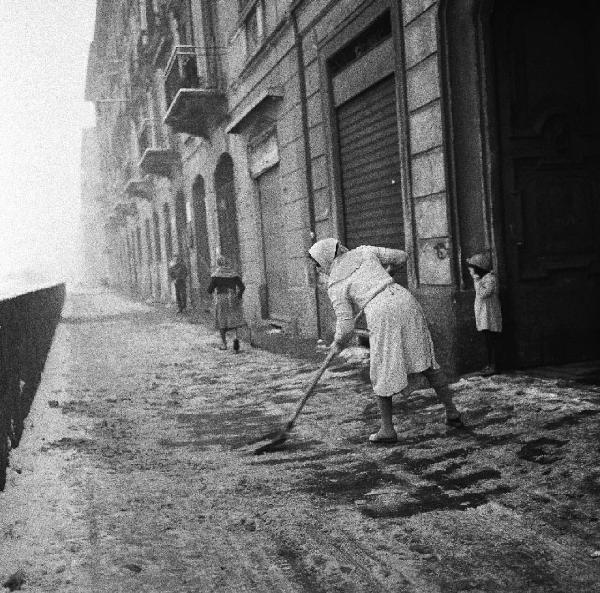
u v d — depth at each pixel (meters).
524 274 6.04
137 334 14.13
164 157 21.77
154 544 2.97
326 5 8.70
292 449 4.45
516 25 6.00
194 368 8.79
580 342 6.24
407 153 6.87
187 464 4.27
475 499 3.21
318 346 9.46
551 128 6.11
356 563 2.66
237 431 5.16
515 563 2.54
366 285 4.36
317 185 9.80
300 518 3.17
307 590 2.48
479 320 5.92
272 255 12.66
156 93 23.77
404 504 3.24
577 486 3.19
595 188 6.29
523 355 6.07
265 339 11.20
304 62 9.88
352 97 8.46
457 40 6.09
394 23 6.89
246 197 13.67
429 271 6.61
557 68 6.14
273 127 11.47
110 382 8.03
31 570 2.71
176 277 19.80
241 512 3.32
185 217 21.72
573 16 6.17
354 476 3.74
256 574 2.64
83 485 3.85
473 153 6.07
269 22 11.19
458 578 2.46
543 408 4.61
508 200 6.00
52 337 13.66
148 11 23.25
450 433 4.36
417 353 4.28
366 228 8.52
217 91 14.48
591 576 2.39
